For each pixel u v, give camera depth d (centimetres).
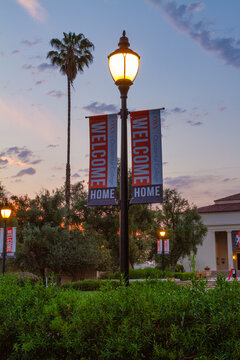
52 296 430
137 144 700
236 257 5531
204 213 5650
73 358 350
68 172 3759
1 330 374
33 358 362
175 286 425
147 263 4466
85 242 3319
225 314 328
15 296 430
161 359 324
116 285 455
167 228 4253
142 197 669
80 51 3828
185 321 339
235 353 308
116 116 704
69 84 3909
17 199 3431
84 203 3866
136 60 650
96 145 703
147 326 334
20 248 3109
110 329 341
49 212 3347
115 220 3731
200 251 5547
